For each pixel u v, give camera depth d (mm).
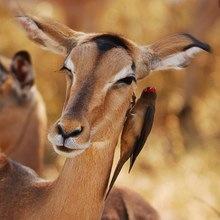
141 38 27609
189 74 26250
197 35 26984
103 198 10344
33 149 14891
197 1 27109
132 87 9953
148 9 28156
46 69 25531
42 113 15141
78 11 26359
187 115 25812
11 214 10609
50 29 10531
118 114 9812
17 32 26656
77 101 9375
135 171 21484
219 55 27203
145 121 10188
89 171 10125
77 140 9156
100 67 9586
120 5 27922
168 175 21688
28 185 10852
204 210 19484
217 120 26156
